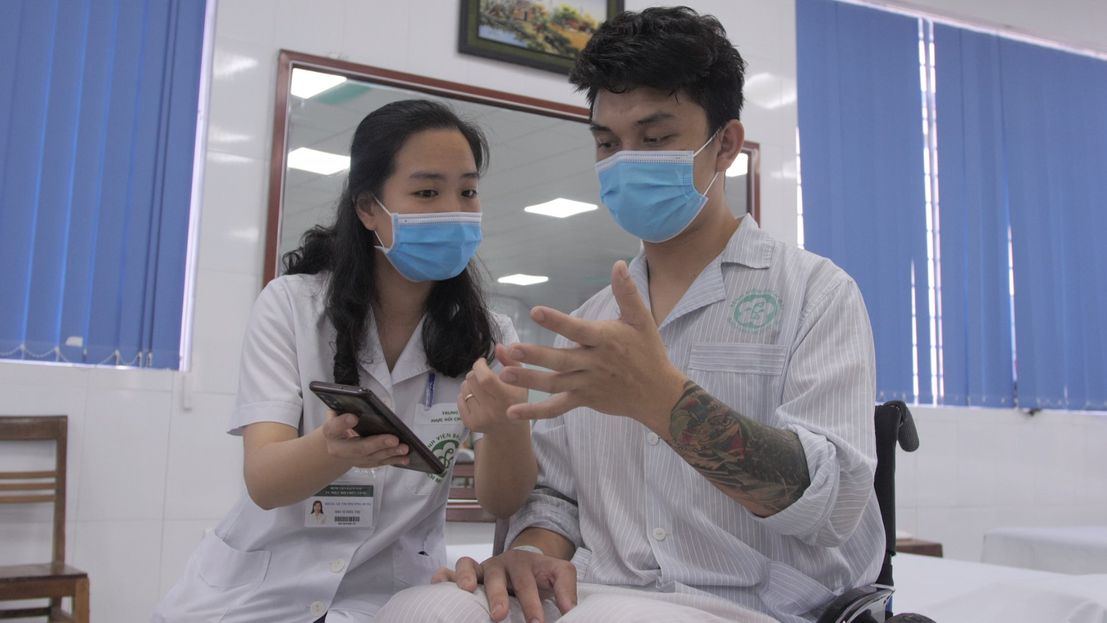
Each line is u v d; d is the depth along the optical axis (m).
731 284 1.33
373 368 1.47
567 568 1.17
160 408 3.06
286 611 1.38
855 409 1.14
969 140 4.66
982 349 4.54
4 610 2.68
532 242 3.57
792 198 4.21
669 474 1.26
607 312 1.46
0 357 2.87
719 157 1.35
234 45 3.28
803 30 4.37
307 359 1.44
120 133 3.10
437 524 1.56
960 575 2.17
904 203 4.46
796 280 1.29
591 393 0.96
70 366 2.96
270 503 1.27
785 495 1.04
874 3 4.57
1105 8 5.09
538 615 1.09
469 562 1.22
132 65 3.14
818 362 1.19
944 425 4.42
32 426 2.85
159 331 3.09
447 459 1.51
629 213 1.32
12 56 2.96
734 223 1.41
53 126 3.00
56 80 3.02
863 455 1.09
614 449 1.33
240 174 3.25
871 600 1.10
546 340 3.51
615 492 1.31
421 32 3.58
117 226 3.06
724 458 1.02
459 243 1.44
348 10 3.47
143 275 3.09
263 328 1.45
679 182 1.29
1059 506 4.68
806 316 1.24
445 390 1.54
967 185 4.61
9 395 2.88
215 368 3.15
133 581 2.98
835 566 1.19
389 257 1.46
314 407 1.43
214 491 3.11
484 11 3.68
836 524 1.10
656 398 0.98
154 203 3.12
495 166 3.57
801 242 4.20
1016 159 4.77
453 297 1.53
